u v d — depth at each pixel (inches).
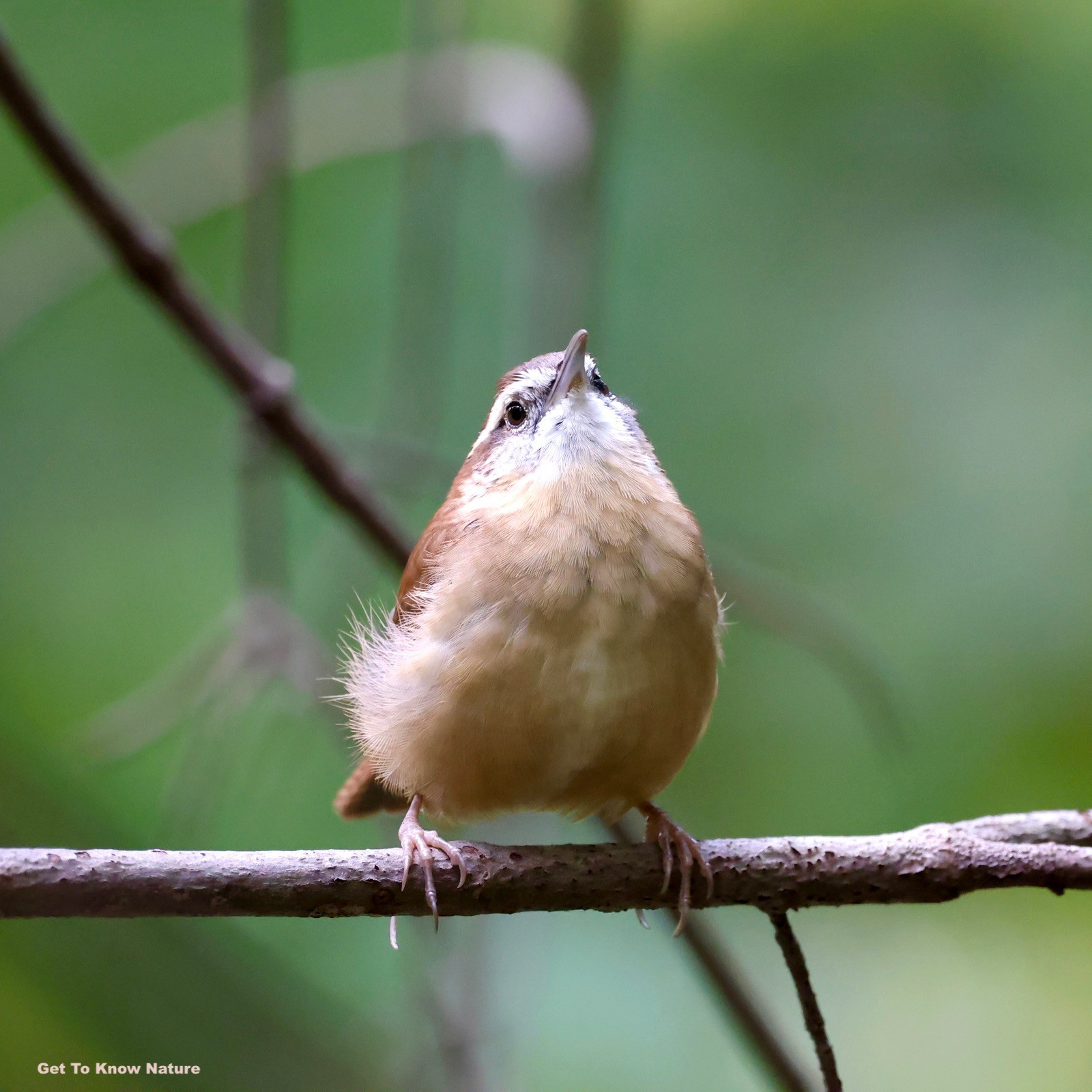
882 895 225.8
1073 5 381.1
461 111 346.6
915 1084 331.6
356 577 359.6
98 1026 340.8
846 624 350.6
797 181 400.2
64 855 196.5
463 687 230.2
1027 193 386.3
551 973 342.6
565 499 233.8
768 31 396.5
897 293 389.4
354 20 416.5
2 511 399.5
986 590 354.0
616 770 240.7
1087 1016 337.1
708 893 225.9
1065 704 337.1
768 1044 277.1
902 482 370.9
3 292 370.6
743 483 380.5
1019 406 371.2
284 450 307.4
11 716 366.6
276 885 207.0
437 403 348.2
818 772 346.6
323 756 363.3
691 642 234.7
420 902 216.8
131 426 414.0
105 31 421.7
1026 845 228.5
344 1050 343.9
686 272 398.9
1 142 409.7
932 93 391.9
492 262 404.5
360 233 415.5
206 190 382.3
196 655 313.9
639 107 404.2
